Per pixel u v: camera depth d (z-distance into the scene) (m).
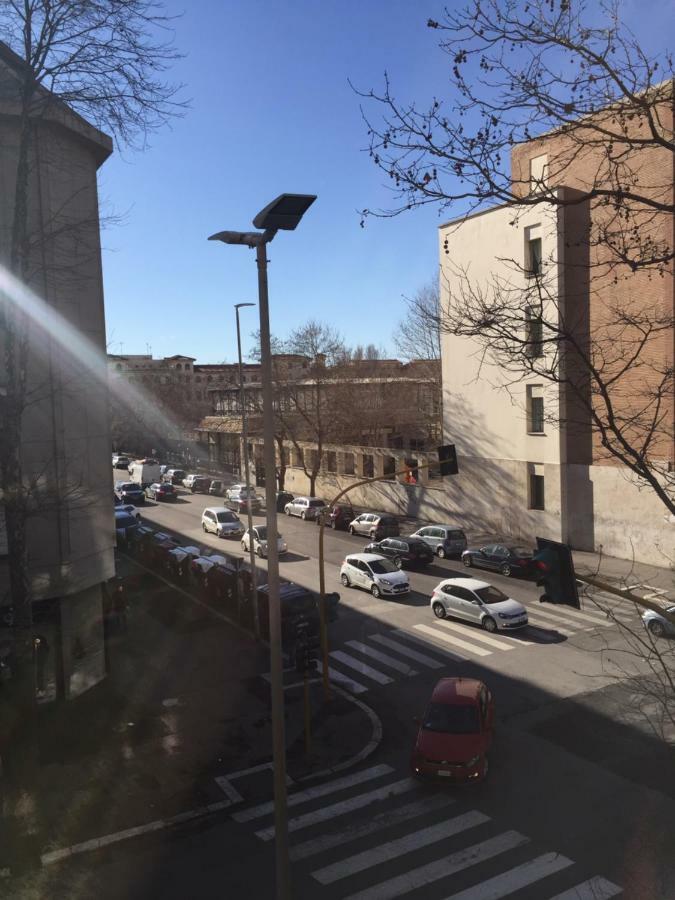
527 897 9.83
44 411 16.56
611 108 6.85
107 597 23.41
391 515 42.16
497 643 21.69
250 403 59.06
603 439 7.27
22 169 13.03
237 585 25.66
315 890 10.31
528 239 31.33
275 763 9.42
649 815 11.94
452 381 38.78
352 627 23.86
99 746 15.62
